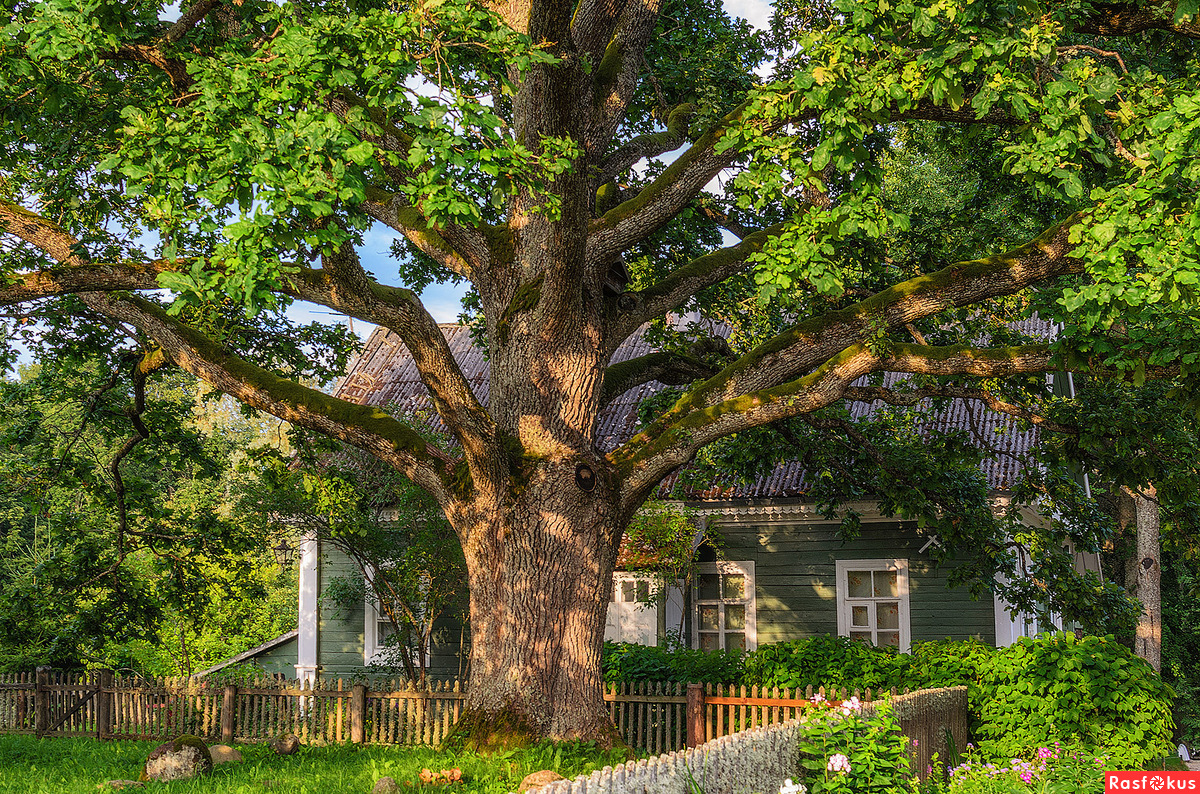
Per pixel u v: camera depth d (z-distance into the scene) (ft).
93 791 31.17
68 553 55.62
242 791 28.94
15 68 24.41
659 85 45.47
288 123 21.63
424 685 50.62
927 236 42.83
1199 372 27.58
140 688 48.29
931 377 42.11
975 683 41.60
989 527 45.34
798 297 41.96
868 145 46.01
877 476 46.65
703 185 35.65
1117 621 46.83
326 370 50.60
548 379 33.40
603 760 29.48
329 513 49.93
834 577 56.85
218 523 54.70
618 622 56.18
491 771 27.66
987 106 23.80
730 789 21.81
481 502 32.73
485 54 25.35
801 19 43.78
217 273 22.03
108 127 30.89
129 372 45.98
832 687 40.57
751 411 32.45
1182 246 21.58
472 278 36.17
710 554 59.16
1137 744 38.65
